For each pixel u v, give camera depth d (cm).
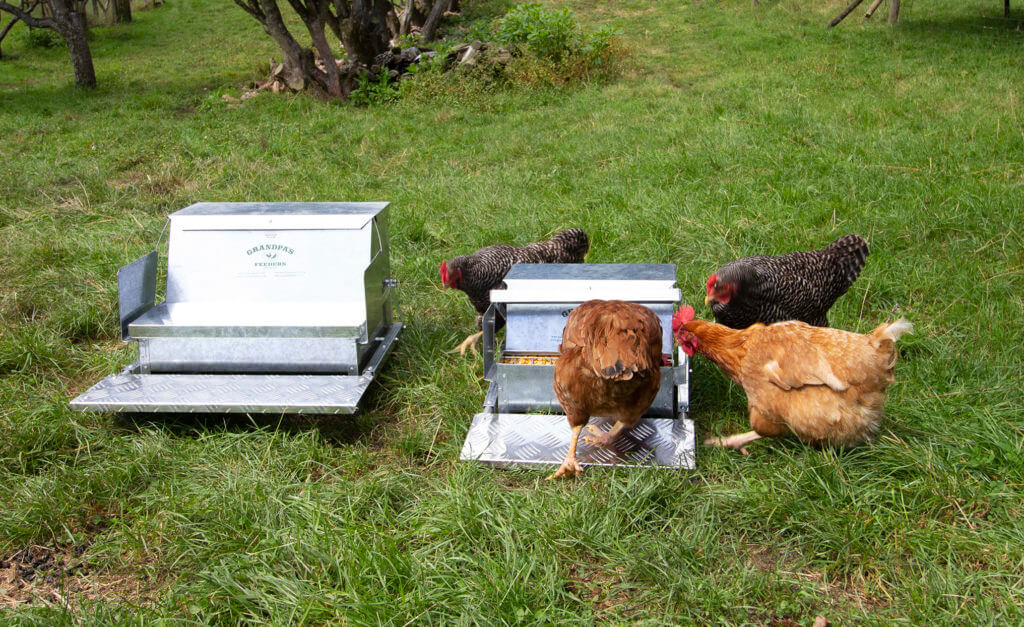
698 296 207
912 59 478
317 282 186
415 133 383
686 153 306
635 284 168
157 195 300
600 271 177
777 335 151
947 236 230
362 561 137
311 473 161
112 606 136
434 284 227
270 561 141
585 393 148
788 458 153
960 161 280
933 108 358
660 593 134
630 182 280
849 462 151
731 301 173
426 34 571
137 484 158
